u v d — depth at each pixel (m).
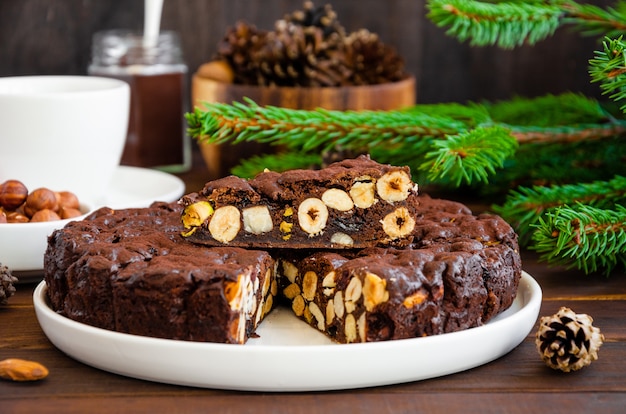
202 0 1.17
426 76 1.19
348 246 0.78
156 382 0.70
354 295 0.72
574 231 0.79
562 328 0.72
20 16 1.15
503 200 1.01
